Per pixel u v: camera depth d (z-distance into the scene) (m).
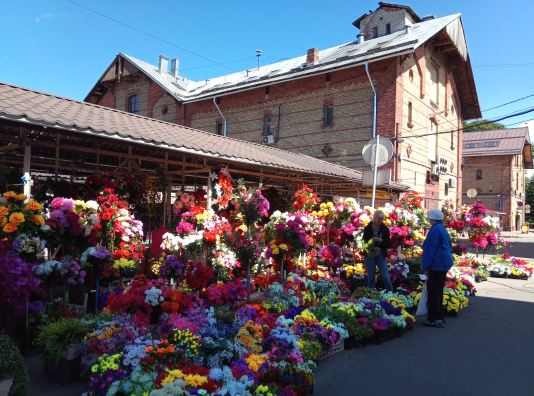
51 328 3.79
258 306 4.93
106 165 9.55
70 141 6.60
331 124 19.83
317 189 15.09
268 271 7.79
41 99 6.29
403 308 6.12
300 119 20.98
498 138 42.06
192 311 4.25
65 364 3.67
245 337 3.91
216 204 7.77
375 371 4.30
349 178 12.17
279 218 7.18
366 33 23.34
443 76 23.25
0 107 4.45
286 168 8.55
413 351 4.96
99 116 6.41
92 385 3.19
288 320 4.61
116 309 4.21
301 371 3.55
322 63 19.98
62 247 6.02
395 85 17.62
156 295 4.04
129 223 6.49
